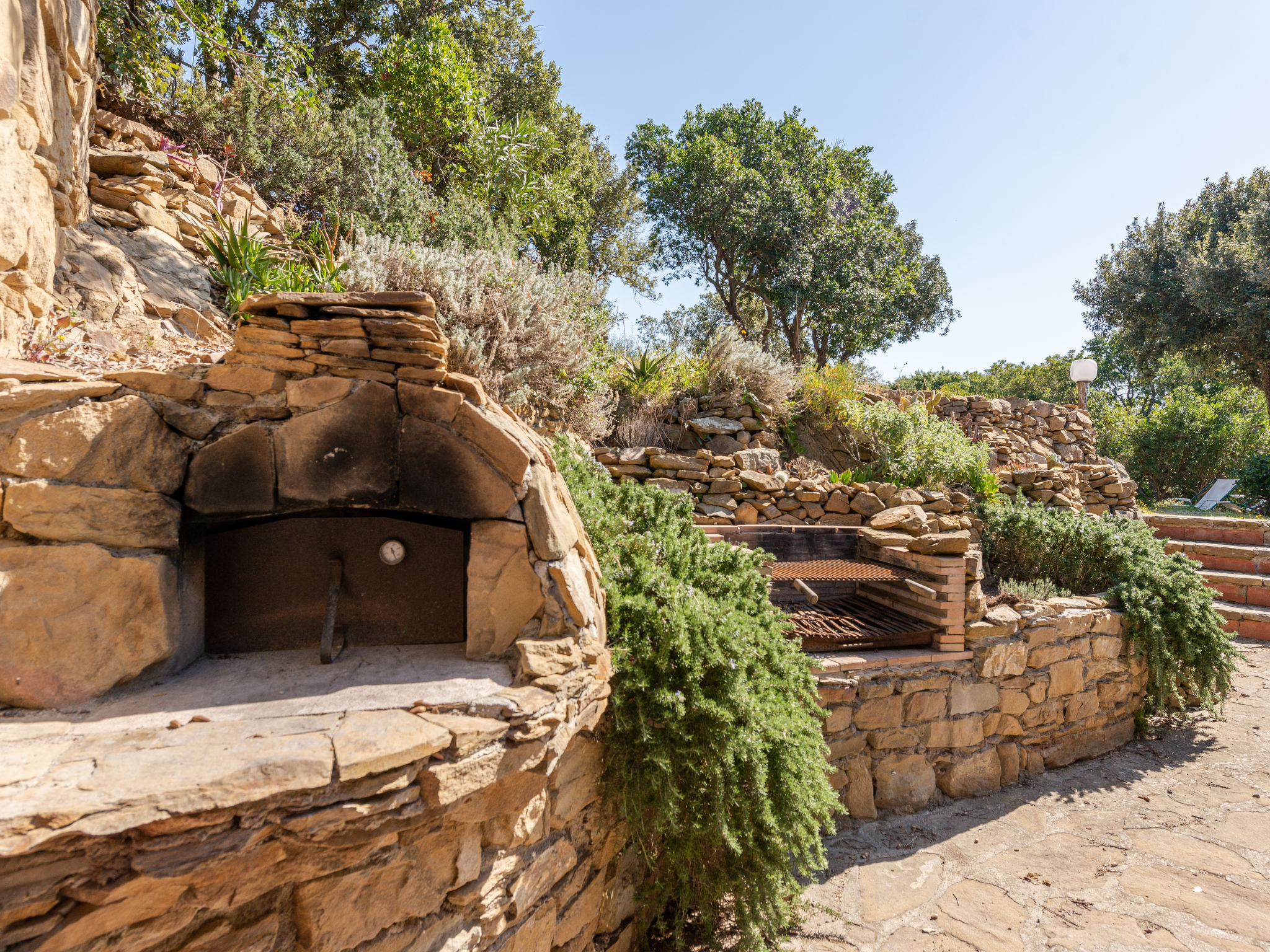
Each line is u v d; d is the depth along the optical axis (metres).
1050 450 11.27
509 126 8.23
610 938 2.64
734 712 2.57
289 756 1.39
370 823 1.47
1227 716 5.57
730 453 6.73
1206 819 3.93
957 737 4.25
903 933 2.91
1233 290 13.15
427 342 2.12
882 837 3.71
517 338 4.78
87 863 1.20
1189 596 5.16
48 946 1.16
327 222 5.71
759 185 13.82
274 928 1.50
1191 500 16.45
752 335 15.85
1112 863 3.45
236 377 2.01
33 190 2.67
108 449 1.81
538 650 2.05
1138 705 5.30
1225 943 2.83
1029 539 6.09
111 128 4.22
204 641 2.19
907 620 4.54
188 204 4.40
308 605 2.28
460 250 5.05
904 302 16.62
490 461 2.20
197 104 5.05
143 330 3.34
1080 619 4.86
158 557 1.87
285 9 8.64
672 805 2.28
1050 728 4.70
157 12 4.95
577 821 2.40
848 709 3.88
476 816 1.78
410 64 7.96
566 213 9.46
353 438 2.06
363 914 1.61
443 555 2.38
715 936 2.84
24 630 1.62
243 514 2.01
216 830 1.29
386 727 1.59
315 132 5.91
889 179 16.69
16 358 2.40
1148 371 17.39
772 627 3.21
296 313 2.06
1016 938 2.87
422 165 8.05
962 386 30.12
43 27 2.75
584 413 5.80
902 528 4.89
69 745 1.44
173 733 1.53
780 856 2.63
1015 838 3.72
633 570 2.93
